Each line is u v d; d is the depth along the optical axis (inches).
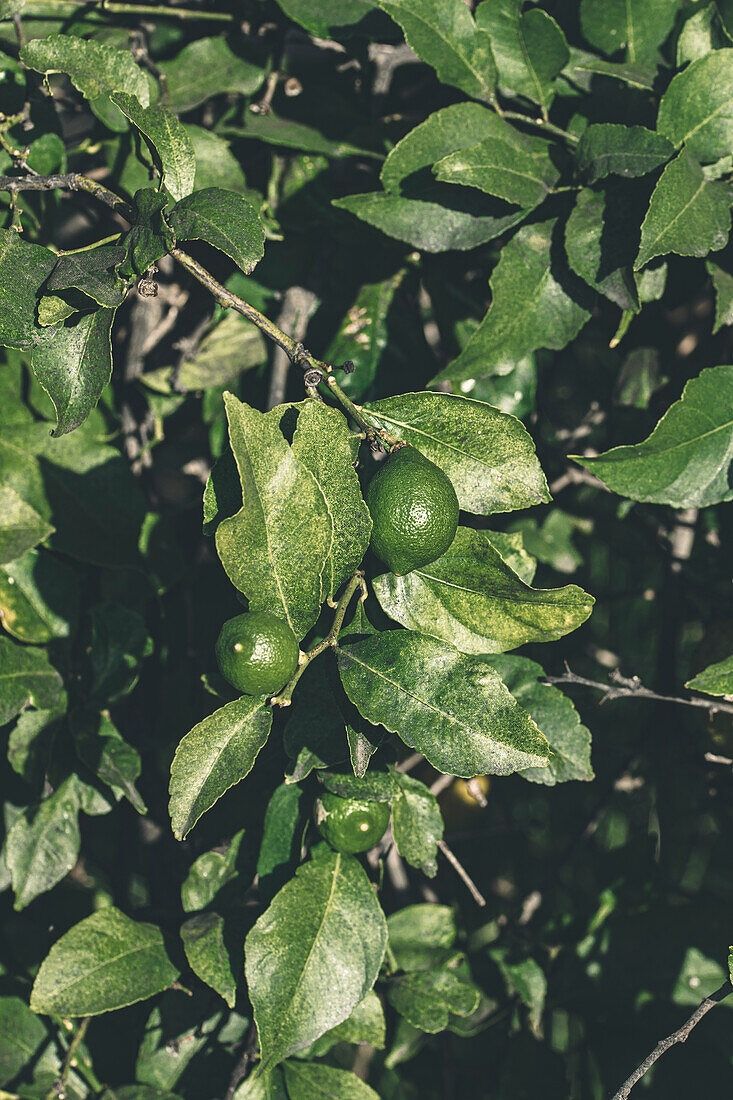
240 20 40.3
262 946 32.7
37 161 38.5
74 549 39.2
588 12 37.8
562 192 35.4
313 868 33.5
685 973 42.3
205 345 41.0
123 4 39.7
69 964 36.0
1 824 42.9
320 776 32.4
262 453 30.2
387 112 42.6
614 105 37.2
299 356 30.8
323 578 31.2
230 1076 39.9
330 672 31.7
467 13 35.5
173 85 39.6
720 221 33.2
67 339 31.8
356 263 40.6
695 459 33.5
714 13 35.4
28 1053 41.4
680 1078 41.7
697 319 42.9
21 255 32.2
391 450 31.0
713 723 38.0
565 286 35.2
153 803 44.5
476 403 31.6
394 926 41.7
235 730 30.4
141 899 45.1
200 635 43.5
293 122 39.8
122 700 40.2
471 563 31.8
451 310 40.0
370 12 37.6
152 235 30.7
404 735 30.3
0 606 39.1
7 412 39.8
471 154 34.4
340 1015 32.8
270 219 39.5
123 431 43.1
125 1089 39.2
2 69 37.9
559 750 35.5
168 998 40.0
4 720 38.0
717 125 34.1
